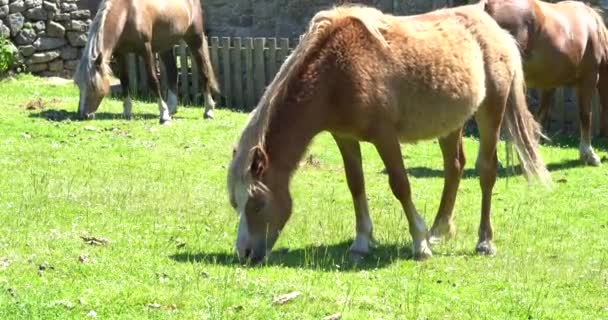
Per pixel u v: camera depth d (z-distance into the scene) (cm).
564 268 938
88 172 1306
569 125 1777
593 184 1362
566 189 1326
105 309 727
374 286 843
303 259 933
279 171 872
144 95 2106
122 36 1689
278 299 766
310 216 1112
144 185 1238
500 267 934
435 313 771
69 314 711
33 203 1097
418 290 829
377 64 888
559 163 1503
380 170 1419
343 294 806
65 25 2180
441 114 933
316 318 736
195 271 843
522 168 1027
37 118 1672
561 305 819
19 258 862
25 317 695
